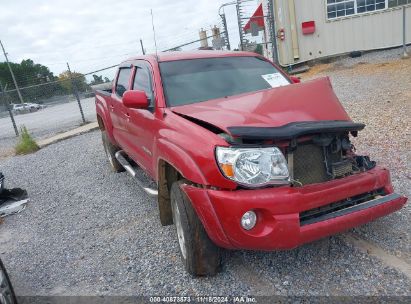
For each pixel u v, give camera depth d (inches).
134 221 198.5
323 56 610.5
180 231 141.9
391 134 260.8
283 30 602.9
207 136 126.9
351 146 141.5
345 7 588.7
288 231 115.5
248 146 119.5
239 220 116.0
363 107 340.5
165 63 185.2
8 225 225.8
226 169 118.3
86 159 355.6
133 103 162.9
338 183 126.0
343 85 443.2
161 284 139.6
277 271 137.0
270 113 131.7
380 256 136.4
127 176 277.9
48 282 153.9
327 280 128.0
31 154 435.8
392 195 135.5
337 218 121.5
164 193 159.2
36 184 301.9
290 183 121.6
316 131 121.4
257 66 196.1
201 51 205.5
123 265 157.0
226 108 141.4
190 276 140.9
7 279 133.3
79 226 204.7
